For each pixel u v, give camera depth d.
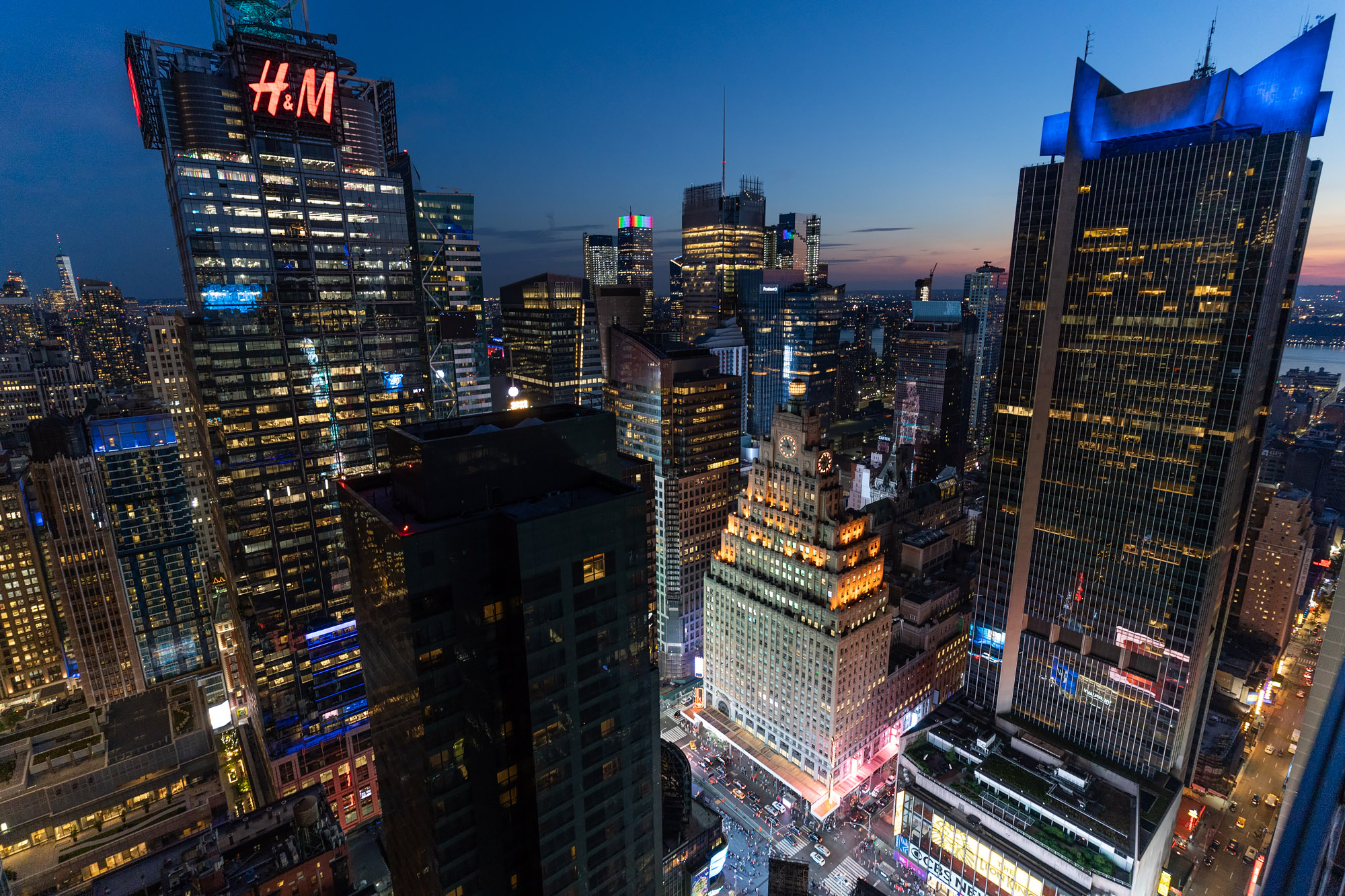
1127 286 137.75
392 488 74.19
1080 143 140.38
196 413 173.50
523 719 70.31
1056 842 138.12
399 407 177.12
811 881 163.50
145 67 141.12
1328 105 118.00
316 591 169.62
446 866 70.31
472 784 70.06
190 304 157.00
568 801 74.31
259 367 156.25
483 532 65.00
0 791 152.62
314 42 160.50
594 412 80.12
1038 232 149.00
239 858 106.50
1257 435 143.12
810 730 190.62
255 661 161.00
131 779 167.00
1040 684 166.88
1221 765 176.38
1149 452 140.25
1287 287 134.25
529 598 65.62
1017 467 162.38
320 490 167.88
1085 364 146.38
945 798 156.50
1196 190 126.06
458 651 66.06
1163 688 145.38
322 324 162.88
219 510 165.88
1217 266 125.31
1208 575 136.25
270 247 153.88
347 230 163.00
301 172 155.75
